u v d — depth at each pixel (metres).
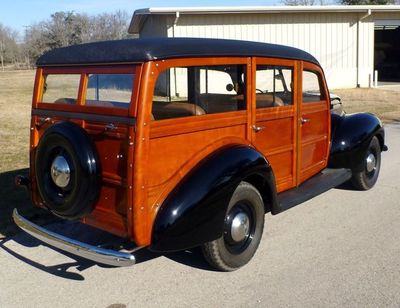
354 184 6.45
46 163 4.06
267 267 4.29
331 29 20.81
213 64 4.02
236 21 19.38
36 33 55.66
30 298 3.82
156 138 3.60
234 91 4.36
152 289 3.94
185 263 4.41
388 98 18.25
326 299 3.71
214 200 3.79
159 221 3.66
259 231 4.41
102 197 3.83
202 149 3.99
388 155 8.81
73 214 3.91
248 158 4.07
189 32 18.88
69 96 4.09
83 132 3.85
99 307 3.68
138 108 3.48
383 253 4.53
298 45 20.47
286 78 4.97
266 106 4.68
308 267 4.27
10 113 14.41
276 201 4.50
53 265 4.40
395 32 30.44
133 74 3.55
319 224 5.32
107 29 56.56
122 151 3.61
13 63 54.88
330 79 21.23
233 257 4.18
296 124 5.14
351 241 4.83
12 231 5.16
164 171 3.70
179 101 4.02
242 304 3.68
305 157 5.43
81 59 3.93
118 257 3.50
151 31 22.08
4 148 9.27
